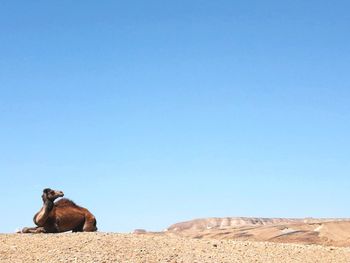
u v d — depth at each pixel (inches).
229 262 654.5
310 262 687.7
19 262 608.1
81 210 896.3
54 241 718.5
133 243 720.3
